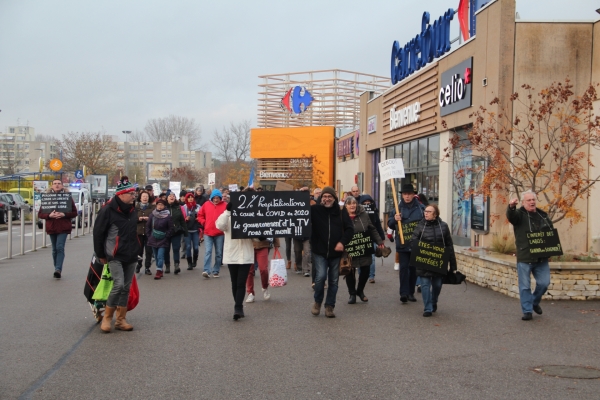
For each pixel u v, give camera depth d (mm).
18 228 33094
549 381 5957
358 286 10320
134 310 9648
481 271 11961
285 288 11906
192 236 14953
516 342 7520
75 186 36312
